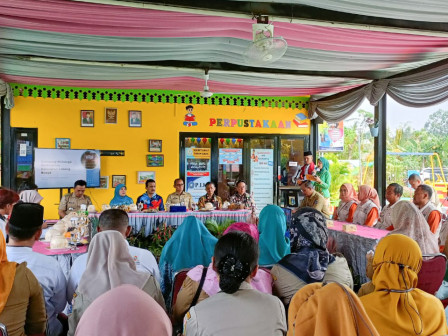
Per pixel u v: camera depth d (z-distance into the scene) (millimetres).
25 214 2209
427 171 6160
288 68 5441
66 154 6801
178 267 3105
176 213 5555
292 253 2328
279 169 8336
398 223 3629
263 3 3387
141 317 1182
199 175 7926
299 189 8430
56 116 7117
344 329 1036
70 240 3717
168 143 7719
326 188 7180
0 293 1685
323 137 8469
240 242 1533
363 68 5449
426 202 4500
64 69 5664
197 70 5531
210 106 7953
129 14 3551
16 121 6914
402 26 3812
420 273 2373
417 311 1645
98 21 3734
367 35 4086
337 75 5855
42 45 4477
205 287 1965
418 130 6309
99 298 1251
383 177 6312
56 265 2316
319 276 2201
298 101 8438
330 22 3592
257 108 8227
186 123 7805
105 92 7359
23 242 2246
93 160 6996
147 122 7594
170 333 1268
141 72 5809
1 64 5402
